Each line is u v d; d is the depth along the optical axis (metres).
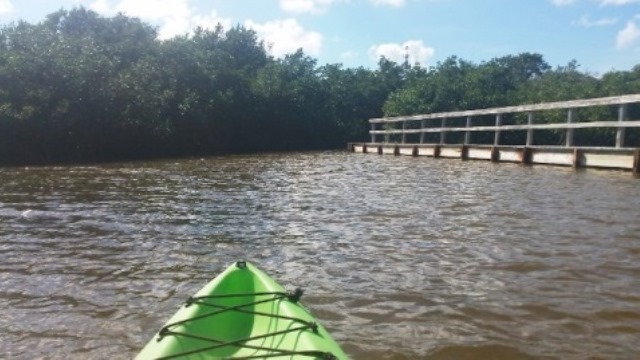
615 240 6.78
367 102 42.41
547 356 3.94
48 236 7.71
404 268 6.00
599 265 5.85
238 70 38.88
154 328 4.54
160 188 13.09
